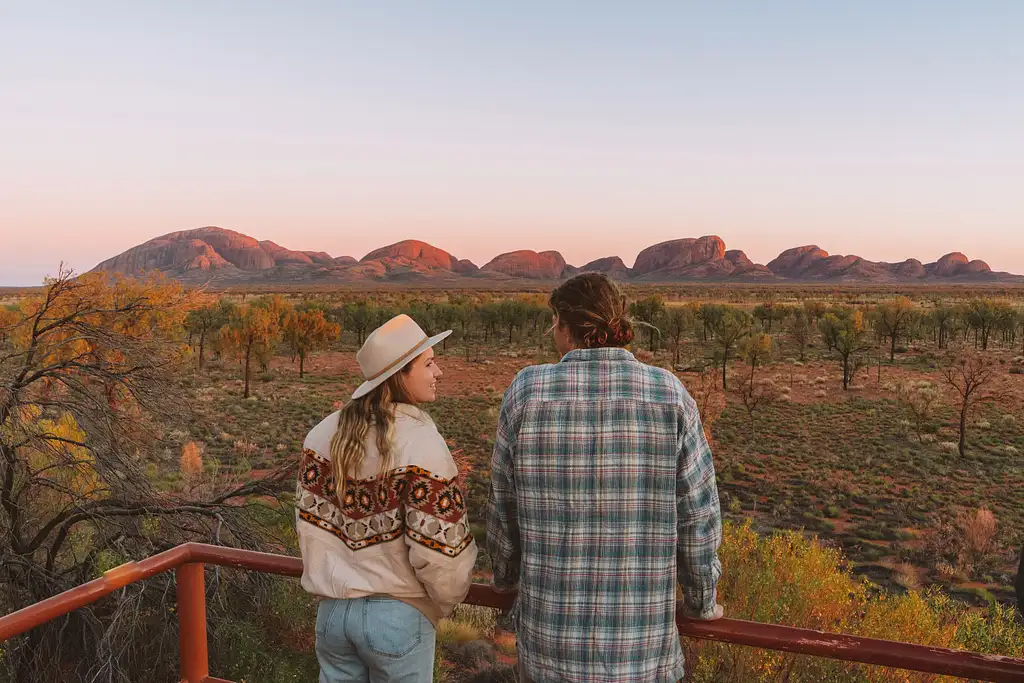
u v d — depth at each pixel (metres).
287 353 66.94
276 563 2.05
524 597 1.60
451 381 49.59
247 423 33.50
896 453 29.11
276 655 8.65
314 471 1.83
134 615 8.28
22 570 8.71
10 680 8.12
